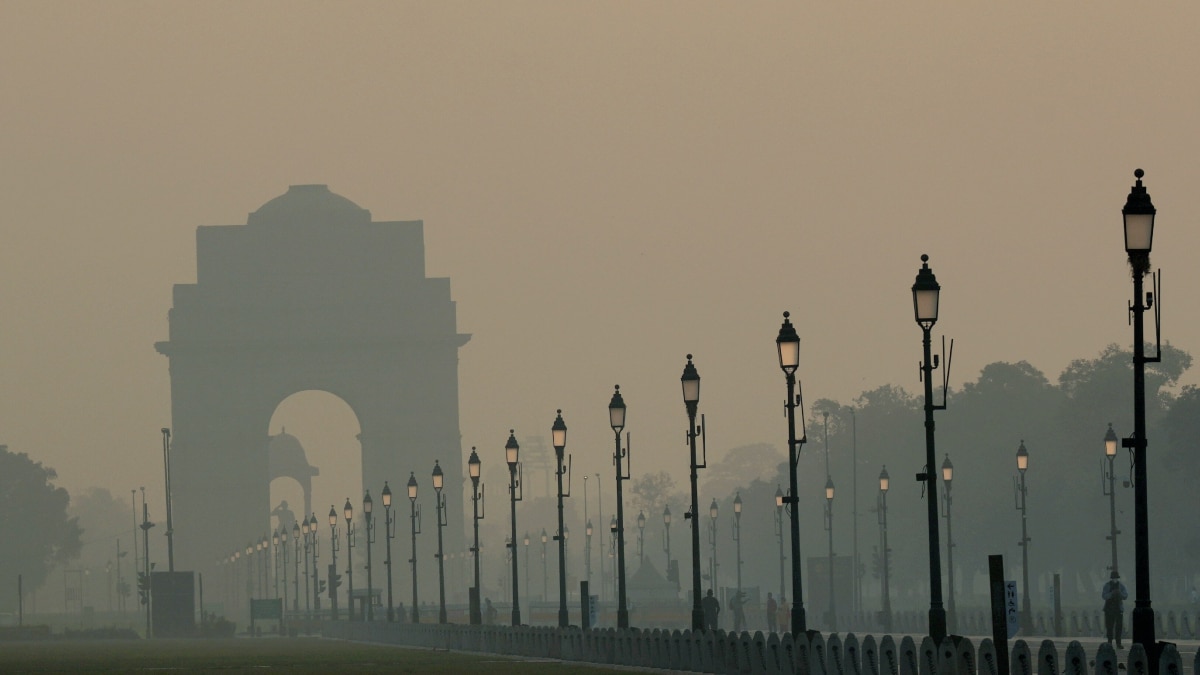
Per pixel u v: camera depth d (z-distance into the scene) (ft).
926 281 485.56
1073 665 368.07
